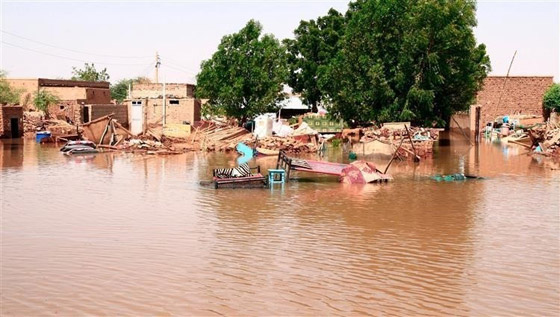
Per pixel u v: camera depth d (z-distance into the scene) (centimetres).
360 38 6294
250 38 7281
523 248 1834
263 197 2714
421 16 5894
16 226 2094
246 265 1631
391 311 1305
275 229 2061
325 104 7169
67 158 4491
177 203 2550
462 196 2773
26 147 5466
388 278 1527
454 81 6169
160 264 1634
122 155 4812
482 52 7006
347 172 3200
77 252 1752
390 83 6216
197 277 1523
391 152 4550
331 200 2638
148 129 5900
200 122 6894
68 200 2619
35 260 1669
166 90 8762
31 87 8162
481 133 7706
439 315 1286
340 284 1478
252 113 7138
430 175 3566
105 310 1299
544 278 1540
